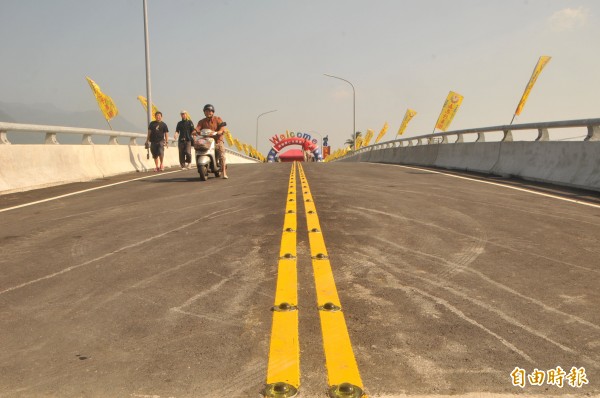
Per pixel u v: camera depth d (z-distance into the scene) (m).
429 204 8.20
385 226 6.33
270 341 2.96
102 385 2.52
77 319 3.38
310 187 10.94
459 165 17.58
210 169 13.92
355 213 7.34
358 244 5.34
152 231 6.25
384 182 12.05
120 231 6.30
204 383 2.52
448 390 2.43
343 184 11.59
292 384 2.46
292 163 24.55
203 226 6.50
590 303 3.60
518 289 3.89
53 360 2.80
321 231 6.04
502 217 6.96
